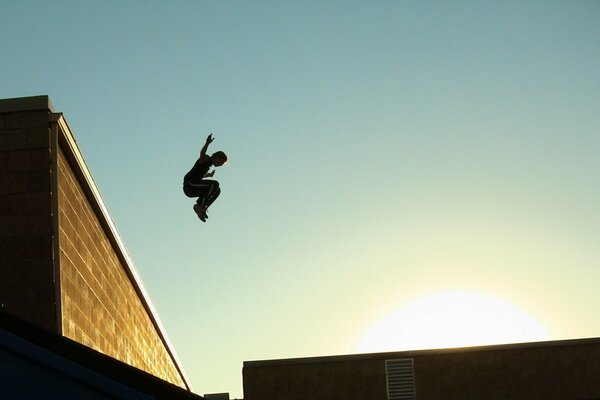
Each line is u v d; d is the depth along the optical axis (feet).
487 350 69.72
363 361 69.87
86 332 55.98
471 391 68.90
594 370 69.00
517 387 68.90
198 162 51.98
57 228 49.78
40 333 22.59
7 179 50.31
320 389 69.41
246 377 69.92
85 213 57.52
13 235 49.60
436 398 68.69
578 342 69.72
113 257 67.21
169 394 22.34
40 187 50.11
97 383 22.09
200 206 52.24
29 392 22.02
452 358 69.41
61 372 22.16
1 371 22.13
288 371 69.97
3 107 51.16
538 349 69.67
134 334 76.69
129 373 22.39
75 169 55.16
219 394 114.42
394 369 69.46
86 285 56.70
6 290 48.91
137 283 76.54
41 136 50.78
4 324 22.58
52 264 49.26
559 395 68.74
